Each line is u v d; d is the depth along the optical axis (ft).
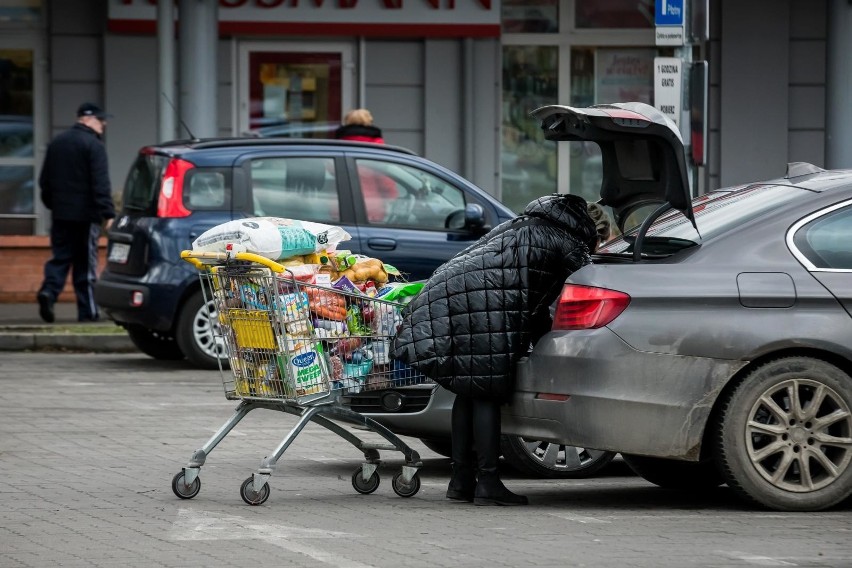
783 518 56.80
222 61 152.05
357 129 120.57
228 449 74.90
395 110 153.99
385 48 153.48
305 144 102.42
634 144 60.80
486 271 58.34
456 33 151.94
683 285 56.90
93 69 149.89
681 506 60.44
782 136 155.84
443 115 153.99
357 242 100.07
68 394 93.15
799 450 57.31
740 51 155.02
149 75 149.38
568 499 62.28
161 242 101.04
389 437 61.52
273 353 59.21
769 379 56.80
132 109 149.38
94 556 49.62
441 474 69.21
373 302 60.44
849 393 57.06
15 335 117.80
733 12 154.71
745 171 155.74
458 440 60.85
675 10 96.73
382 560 48.88
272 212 101.45
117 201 139.64
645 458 64.49
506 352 57.98
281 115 153.48
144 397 92.27
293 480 66.49
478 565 48.14
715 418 57.21
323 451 75.05
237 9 149.38
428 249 101.45
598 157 160.25
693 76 96.89
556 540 52.54
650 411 56.34
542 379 57.57
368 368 60.39
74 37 149.48
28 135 150.61
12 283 141.90
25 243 141.79
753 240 58.23
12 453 72.64
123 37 148.97
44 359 112.68
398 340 58.49
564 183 160.25
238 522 55.93
